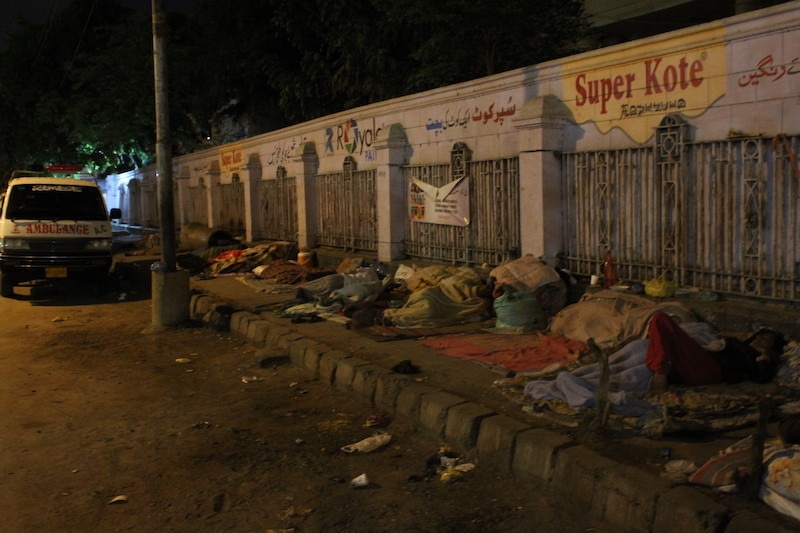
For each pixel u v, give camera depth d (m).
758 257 6.77
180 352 8.71
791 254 6.52
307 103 19.09
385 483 4.66
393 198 11.91
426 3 11.77
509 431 4.72
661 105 7.52
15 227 12.68
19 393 6.97
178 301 10.10
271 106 22.70
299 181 15.39
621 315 7.12
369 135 12.98
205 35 22.39
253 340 8.93
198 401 6.63
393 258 12.02
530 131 8.82
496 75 9.62
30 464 5.17
